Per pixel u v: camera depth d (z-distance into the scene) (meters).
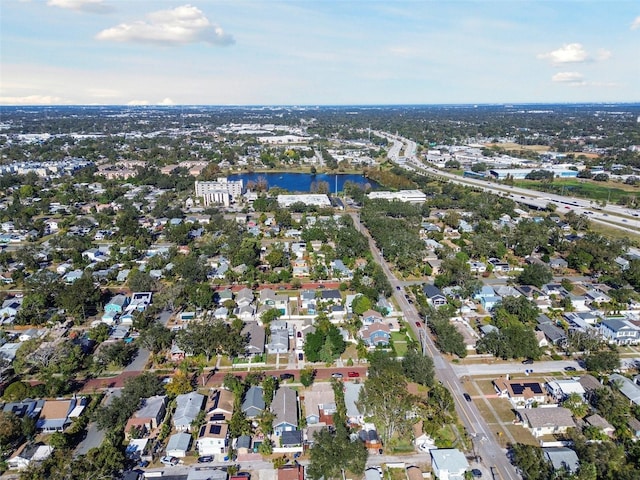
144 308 111.75
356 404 74.00
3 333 98.88
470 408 78.25
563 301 115.12
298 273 134.75
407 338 99.62
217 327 93.38
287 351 95.25
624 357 94.56
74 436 70.62
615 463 61.81
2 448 66.88
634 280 126.44
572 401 77.00
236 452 68.12
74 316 107.31
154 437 70.69
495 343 92.25
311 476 61.94
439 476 63.31
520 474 64.25
